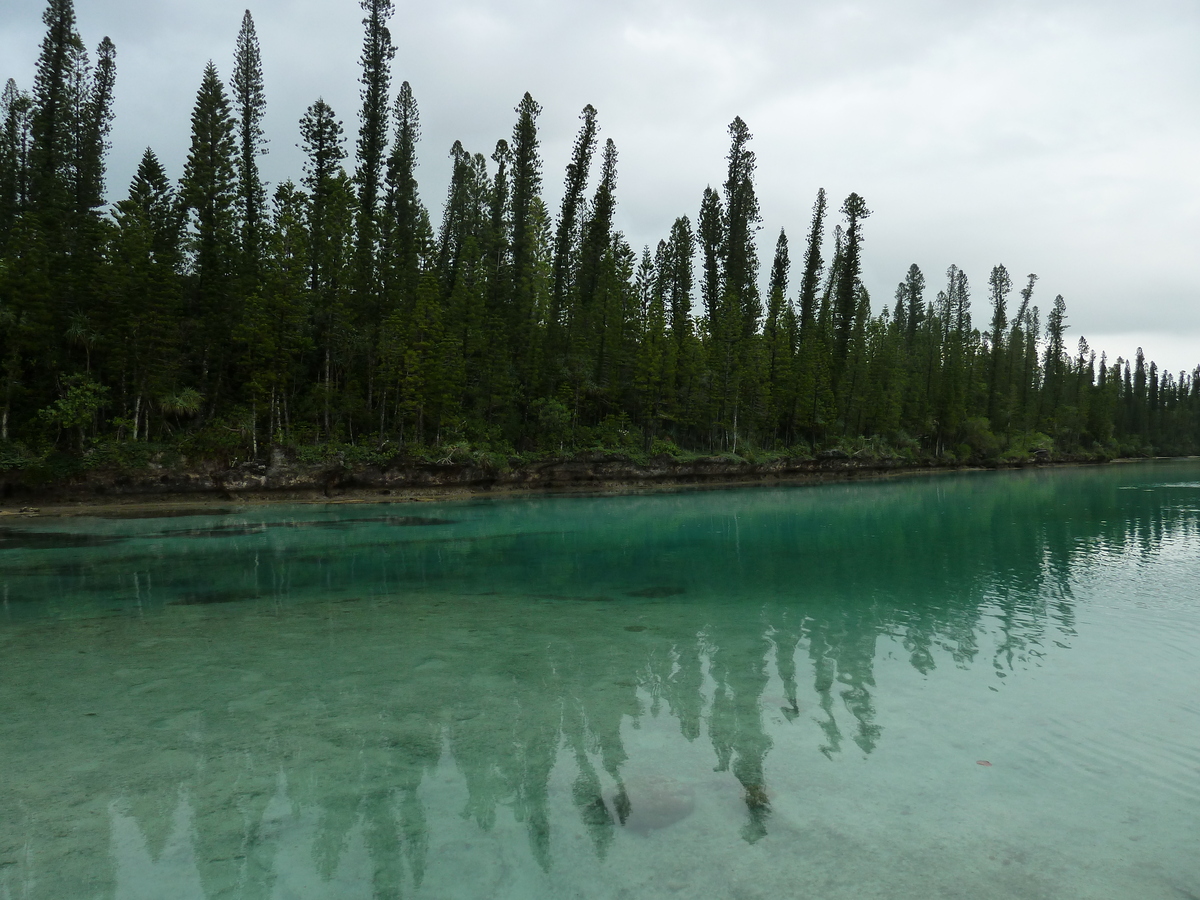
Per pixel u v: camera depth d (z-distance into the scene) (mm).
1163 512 37375
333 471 46125
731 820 6480
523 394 60438
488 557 23766
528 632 13664
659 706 9477
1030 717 9055
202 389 45656
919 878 5582
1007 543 26156
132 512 37750
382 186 62719
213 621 14703
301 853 5918
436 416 51875
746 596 17109
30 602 16688
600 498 50188
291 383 48281
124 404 41906
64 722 8945
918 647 12430
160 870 5645
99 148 57125
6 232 50062
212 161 49531
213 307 46906
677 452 64250
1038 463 103625
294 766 7633
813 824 6414
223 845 6039
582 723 8875
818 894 5344
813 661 11586
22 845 6039
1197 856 5949
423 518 36406
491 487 53156
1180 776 7410
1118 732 8562
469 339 56969
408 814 6582
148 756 7906
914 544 26203
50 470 38156
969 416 98188
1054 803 6836
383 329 49875
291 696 9922
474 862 5770
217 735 8508
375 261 52156
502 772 7480
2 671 11172
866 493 54625
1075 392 118188
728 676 10797
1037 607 15625
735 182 82625
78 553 24422
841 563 22047
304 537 28828
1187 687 10203
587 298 74375
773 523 33969
